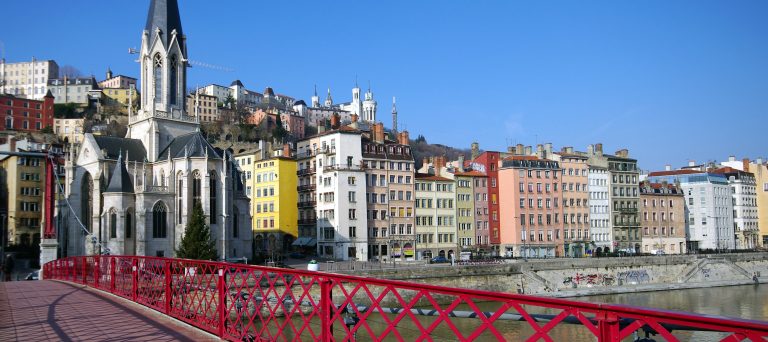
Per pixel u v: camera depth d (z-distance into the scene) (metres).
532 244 133.62
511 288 90.62
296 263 100.00
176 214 93.50
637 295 95.75
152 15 106.19
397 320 13.22
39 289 41.34
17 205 138.00
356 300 70.81
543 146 148.00
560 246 137.38
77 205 98.12
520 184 134.50
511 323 46.06
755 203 181.75
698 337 40.75
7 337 21.80
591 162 149.50
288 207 130.00
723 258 117.94
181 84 107.44
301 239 123.62
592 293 95.69
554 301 10.34
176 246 92.69
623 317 9.58
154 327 23.22
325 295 15.44
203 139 97.75
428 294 12.52
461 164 138.12
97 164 95.38
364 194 117.12
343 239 114.56
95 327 23.58
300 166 129.88
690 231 165.62
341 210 115.06
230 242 97.12
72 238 97.00
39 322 25.23
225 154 96.81
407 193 123.38
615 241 145.88
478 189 133.50
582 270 100.56
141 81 106.69
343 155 117.94
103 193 91.94
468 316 11.94
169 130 104.56
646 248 151.25
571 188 141.38
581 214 141.88
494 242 133.88
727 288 106.25
